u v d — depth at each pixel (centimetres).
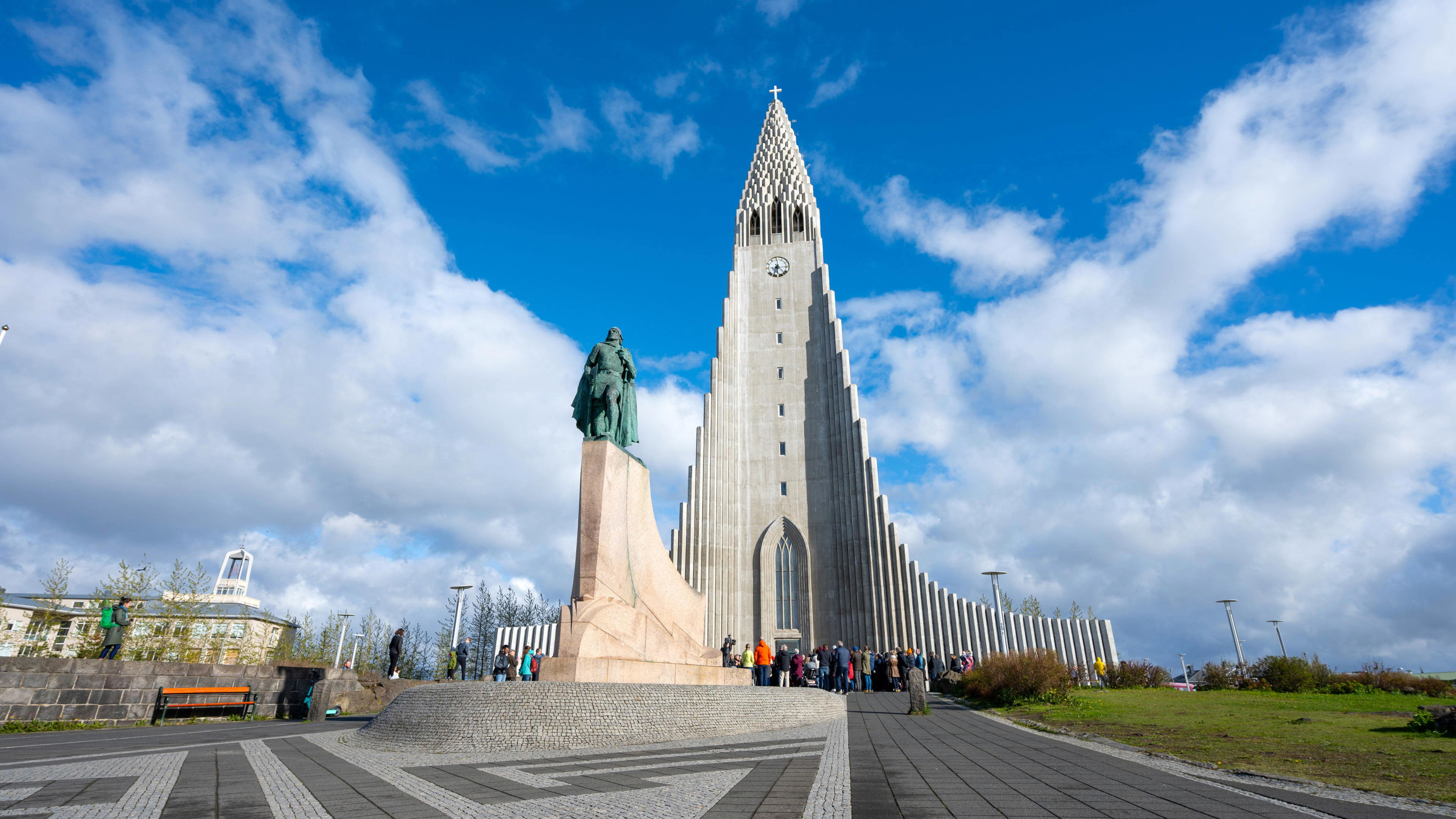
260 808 664
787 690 1587
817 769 885
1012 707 1883
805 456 4891
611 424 1736
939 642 4197
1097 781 764
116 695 1639
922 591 4322
